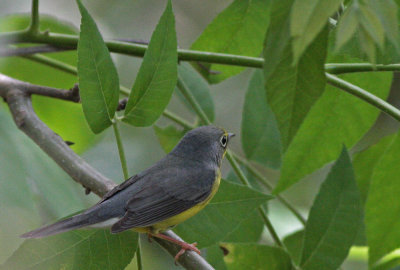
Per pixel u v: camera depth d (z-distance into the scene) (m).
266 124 9.84
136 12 14.85
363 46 4.20
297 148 8.71
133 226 7.70
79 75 6.68
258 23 8.95
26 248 6.47
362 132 8.72
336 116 8.66
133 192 8.45
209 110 10.14
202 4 16.53
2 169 5.23
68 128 10.83
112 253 6.93
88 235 6.91
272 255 7.84
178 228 7.38
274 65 4.63
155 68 6.98
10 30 10.65
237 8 8.87
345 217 7.47
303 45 4.12
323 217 7.50
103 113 7.02
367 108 8.64
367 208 8.30
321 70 4.96
